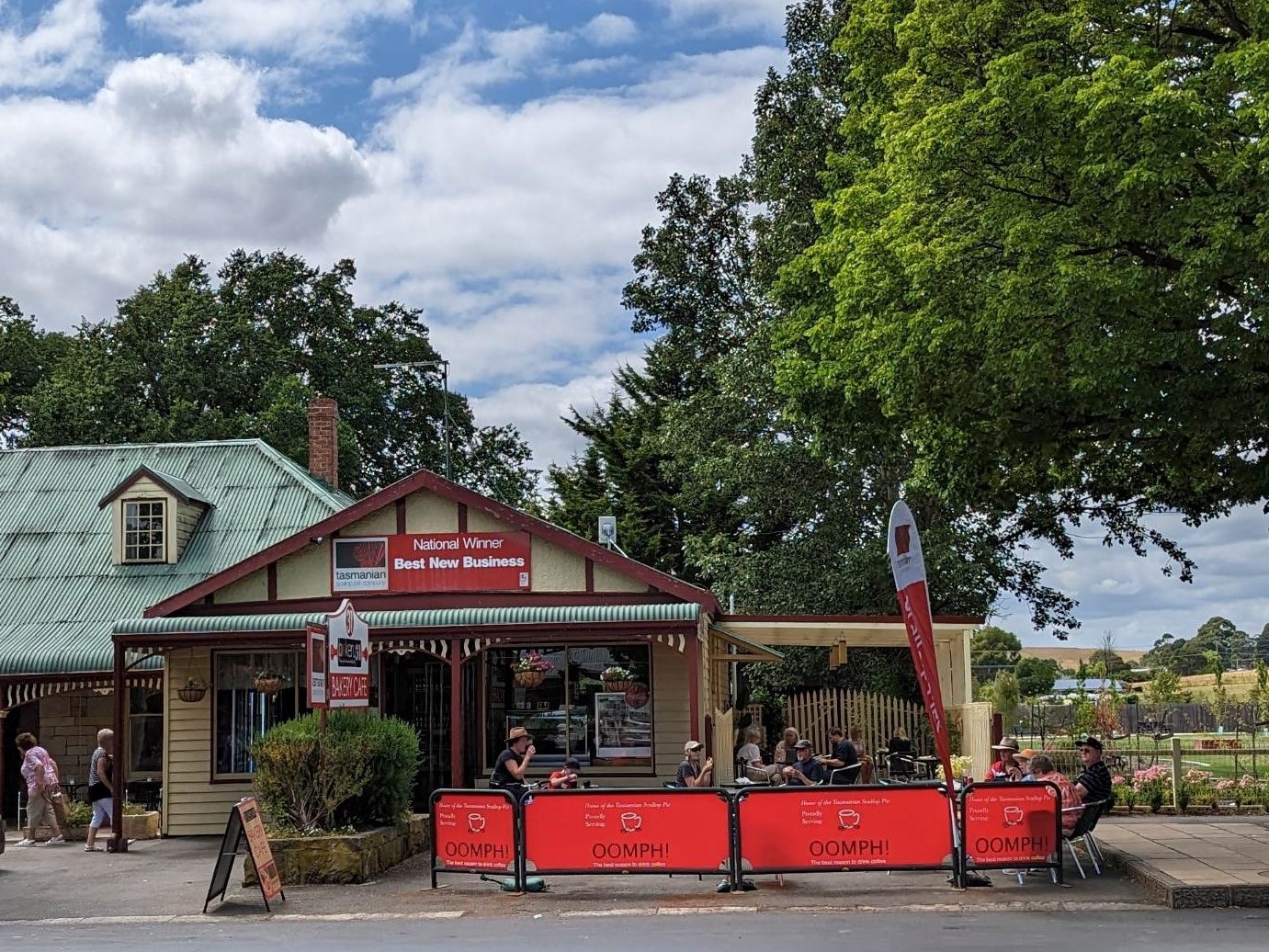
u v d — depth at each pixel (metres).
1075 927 11.88
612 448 49.38
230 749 23.55
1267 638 123.25
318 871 15.84
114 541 27.62
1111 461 19.97
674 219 44.28
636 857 14.38
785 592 34.50
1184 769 24.70
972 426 17.53
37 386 47.31
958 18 16.89
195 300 48.81
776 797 14.25
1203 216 14.21
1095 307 14.79
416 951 11.45
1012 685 37.97
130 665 21.89
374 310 53.88
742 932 12.00
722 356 38.97
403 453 53.88
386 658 24.17
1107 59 15.67
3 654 25.22
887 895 13.89
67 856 20.19
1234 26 16.11
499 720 23.78
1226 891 13.07
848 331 18.98
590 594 21.78
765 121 34.66
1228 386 15.26
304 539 22.16
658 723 23.33
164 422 44.91
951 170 16.42
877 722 28.86
